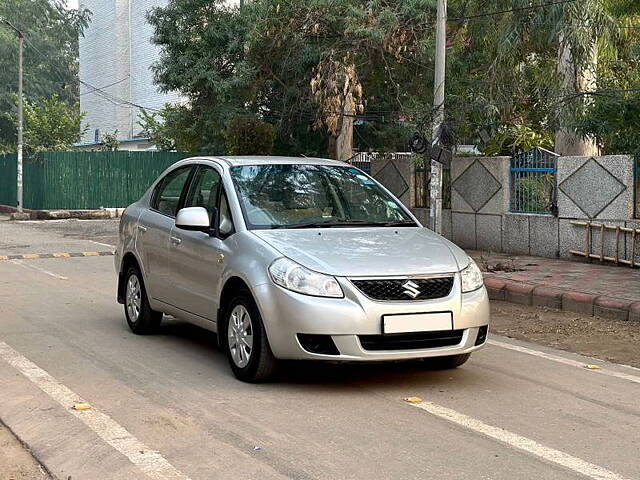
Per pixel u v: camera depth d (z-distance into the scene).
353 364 7.29
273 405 6.01
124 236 8.95
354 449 5.06
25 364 7.29
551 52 17.11
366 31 17.83
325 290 6.10
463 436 5.34
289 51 19.97
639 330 9.23
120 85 47.78
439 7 14.53
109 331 8.86
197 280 7.35
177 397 6.23
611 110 13.29
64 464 4.85
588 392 6.50
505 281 11.77
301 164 7.82
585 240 14.15
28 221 28.84
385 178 18.97
